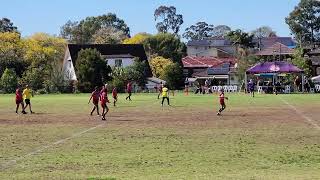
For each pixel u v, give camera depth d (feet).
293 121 107.65
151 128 94.99
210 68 447.42
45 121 113.09
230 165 54.85
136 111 142.82
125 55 391.86
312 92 288.51
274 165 54.75
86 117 123.75
